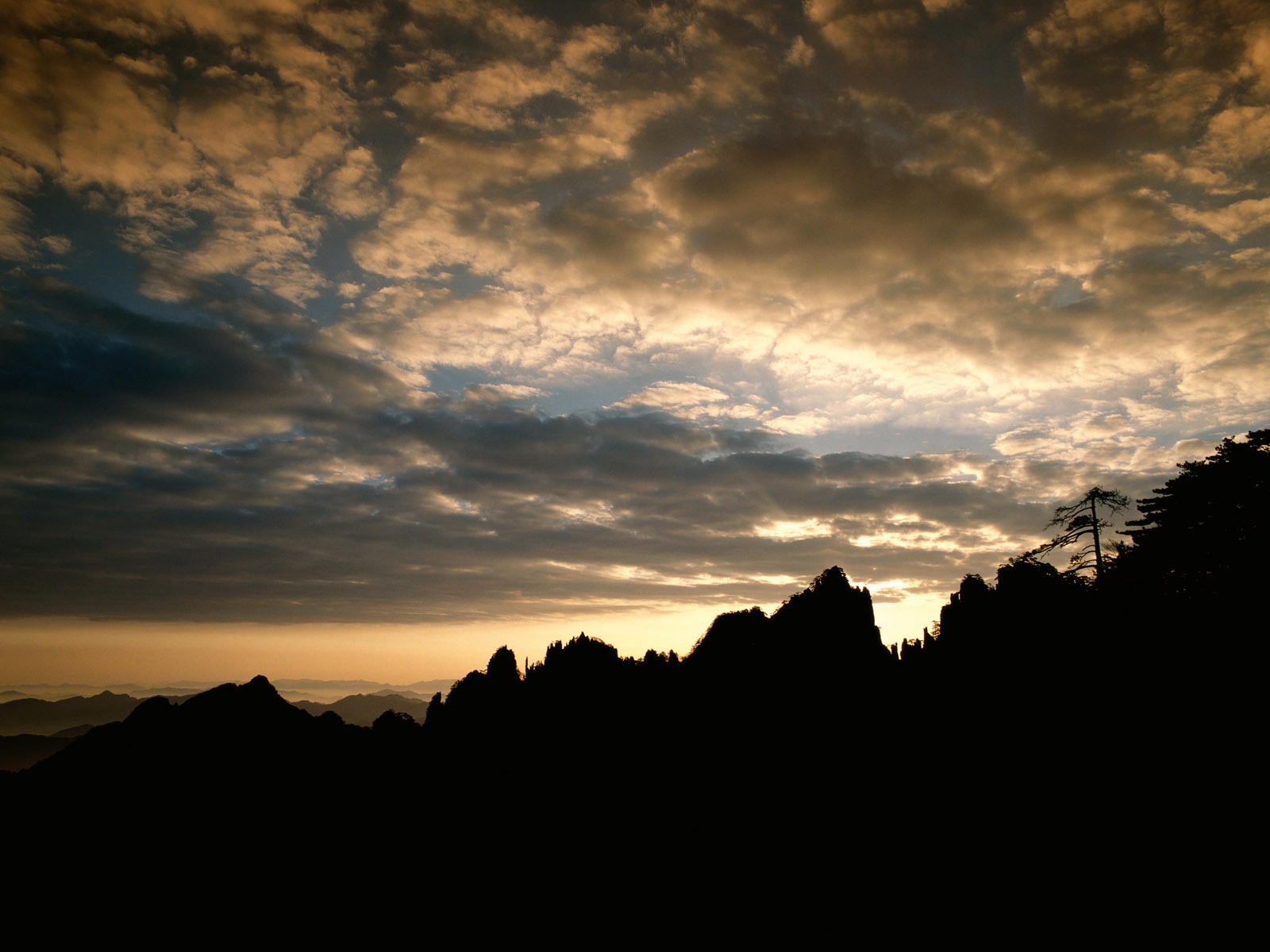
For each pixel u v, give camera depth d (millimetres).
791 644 57719
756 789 46531
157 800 39375
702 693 55875
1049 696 49656
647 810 46125
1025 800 41812
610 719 55156
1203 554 53156
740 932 36188
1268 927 30375
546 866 41781
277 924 34344
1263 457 53281
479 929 36750
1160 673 48125
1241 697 44094
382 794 46469
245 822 39812
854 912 36562
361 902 37062
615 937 36406
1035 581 59125
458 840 43812
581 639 63562
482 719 57125
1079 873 36000
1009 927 33938
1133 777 41156
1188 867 34469
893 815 43094
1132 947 31406
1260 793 37125
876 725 51125
